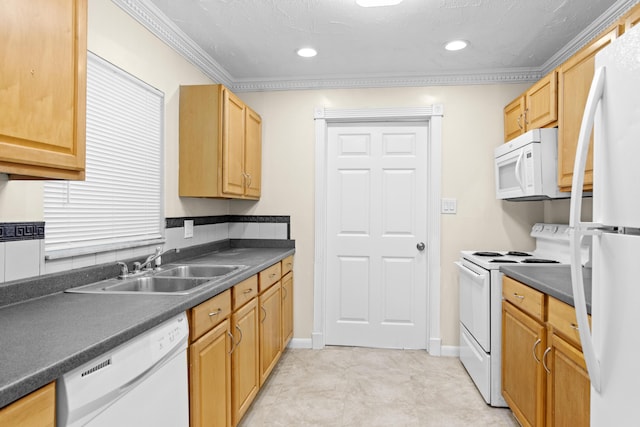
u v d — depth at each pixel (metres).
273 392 2.47
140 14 2.03
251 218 3.31
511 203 3.06
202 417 1.52
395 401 2.35
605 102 0.93
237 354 1.91
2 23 0.96
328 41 2.53
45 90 1.08
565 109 2.07
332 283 3.33
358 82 3.17
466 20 2.24
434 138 3.11
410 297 3.26
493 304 2.29
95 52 1.74
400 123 3.26
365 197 3.29
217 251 3.02
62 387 0.86
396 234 3.27
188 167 2.46
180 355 1.36
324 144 3.24
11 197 1.36
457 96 3.10
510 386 2.11
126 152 1.99
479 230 3.08
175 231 2.43
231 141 2.57
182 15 2.18
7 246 1.34
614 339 0.88
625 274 0.84
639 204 0.79
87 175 1.73
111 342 0.98
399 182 3.26
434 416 2.18
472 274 2.47
